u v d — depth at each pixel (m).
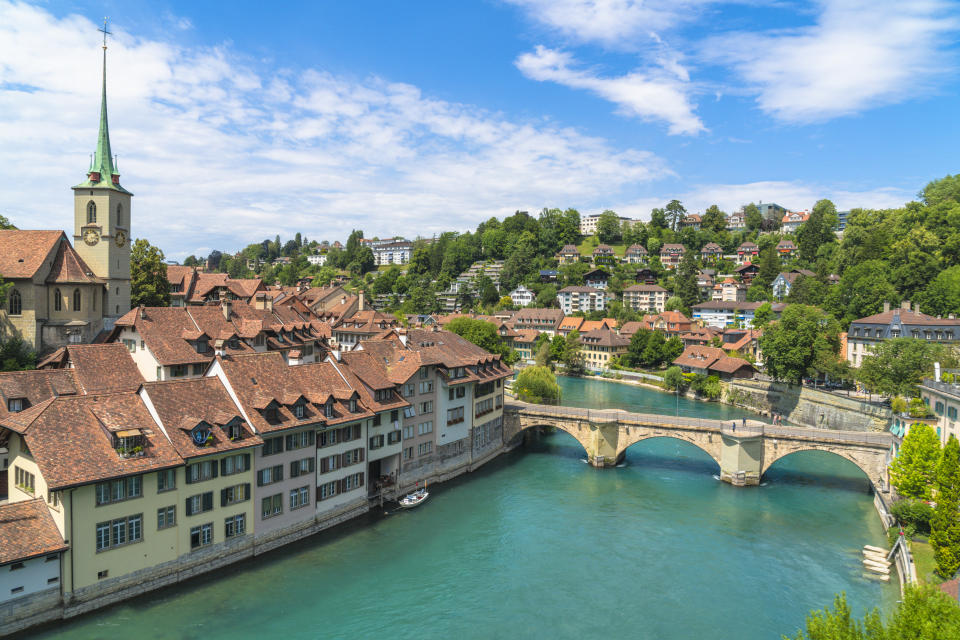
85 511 42.38
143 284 96.94
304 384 61.62
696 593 50.31
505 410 94.44
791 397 115.12
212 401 53.56
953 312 122.50
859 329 119.38
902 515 57.34
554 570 54.00
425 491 70.50
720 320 197.00
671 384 140.62
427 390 75.38
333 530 60.78
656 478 81.44
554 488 76.44
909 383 89.06
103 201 80.81
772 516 67.69
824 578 53.09
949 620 26.08
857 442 74.69
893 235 160.25
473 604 47.94
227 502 51.16
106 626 41.88
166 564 47.19
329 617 45.31
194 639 41.44
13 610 39.41
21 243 75.44
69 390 56.19
